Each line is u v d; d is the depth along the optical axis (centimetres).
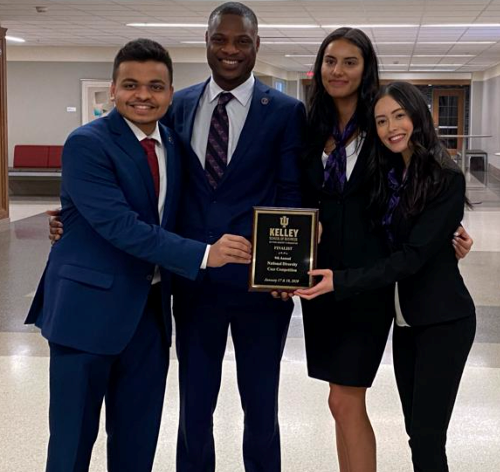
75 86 1634
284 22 1191
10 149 1662
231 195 241
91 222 207
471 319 223
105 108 1636
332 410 250
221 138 242
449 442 323
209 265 211
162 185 224
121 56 212
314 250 220
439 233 212
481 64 2167
